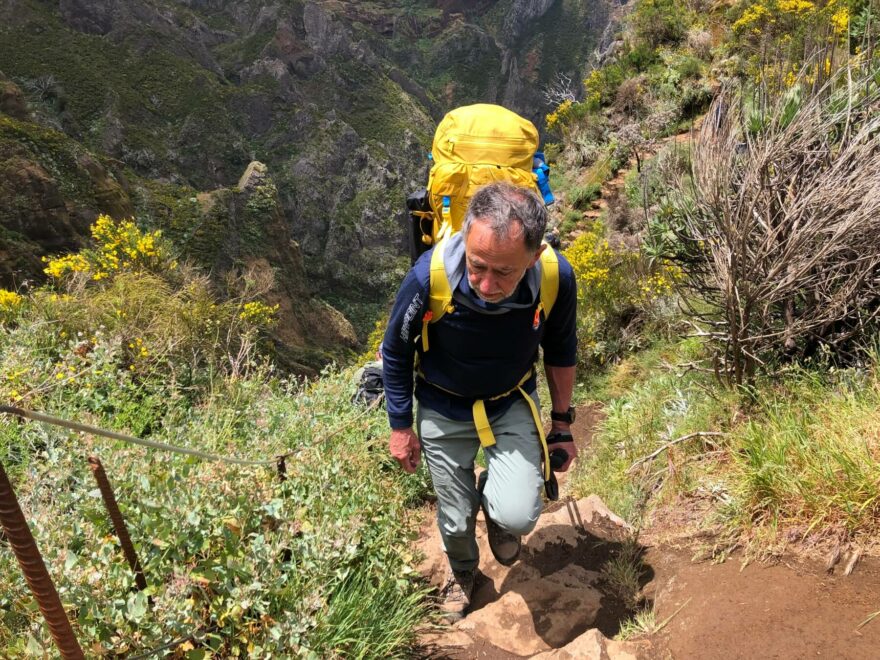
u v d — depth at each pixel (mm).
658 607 2547
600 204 12508
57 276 6789
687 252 4031
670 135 12742
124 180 65812
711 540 2781
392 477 3584
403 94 161750
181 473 2418
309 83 148250
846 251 3314
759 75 4121
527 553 3117
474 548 2809
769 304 3430
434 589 2941
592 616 2637
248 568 2100
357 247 130375
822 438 2760
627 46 15953
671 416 4051
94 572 1906
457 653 2574
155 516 2150
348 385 4395
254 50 147500
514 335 2236
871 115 3434
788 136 3264
